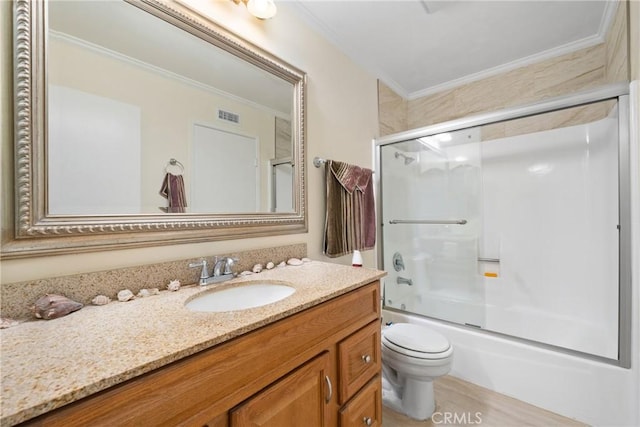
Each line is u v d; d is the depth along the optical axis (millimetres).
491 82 2221
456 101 2389
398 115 2484
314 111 1601
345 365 942
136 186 927
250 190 1272
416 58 2029
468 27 1695
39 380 429
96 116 846
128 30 923
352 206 1721
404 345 1372
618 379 1261
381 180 2174
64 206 770
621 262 1290
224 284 1021
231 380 624
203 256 1069
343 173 1659
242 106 1252
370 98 2117
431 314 2059
